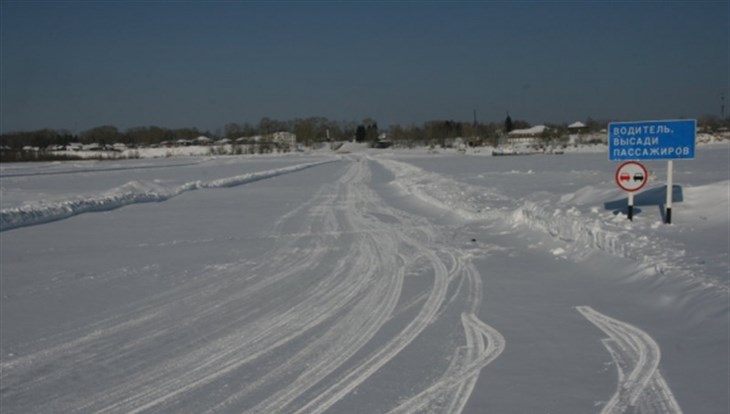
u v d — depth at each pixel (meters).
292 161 80.38
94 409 4.89
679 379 4.93
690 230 10.42
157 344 6.50
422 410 4.61
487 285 8.62
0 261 11.86
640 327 6.35
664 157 11.18
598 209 13.07
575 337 6.16
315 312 7.55
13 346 6.58
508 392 4.88
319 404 4.80
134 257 12.02
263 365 5.74
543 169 41.62
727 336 5.66
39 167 67.44
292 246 12.81
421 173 36.59
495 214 15.62
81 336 6.88
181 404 4.91
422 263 10.41
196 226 16.73
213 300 8.34
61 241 14.41
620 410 4.45
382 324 6.93
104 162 88.06
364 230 14.88
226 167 63.38
